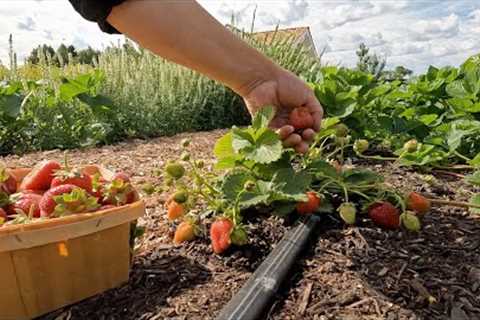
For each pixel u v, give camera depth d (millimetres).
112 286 338
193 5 320
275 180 390
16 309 302
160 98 1213
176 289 332
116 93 1156
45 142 986
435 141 605
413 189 503
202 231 405
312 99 400
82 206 320
